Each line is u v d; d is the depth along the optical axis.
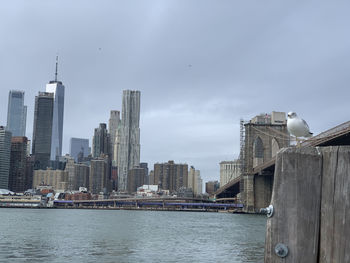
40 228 61.94
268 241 4.02
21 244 37.16
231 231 59.16
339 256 3.71
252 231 59.31
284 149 4.08
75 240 41.91
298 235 3.91
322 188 3.92
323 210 3.88
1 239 42.16
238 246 37.00
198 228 67.12
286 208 3.98
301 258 3.87
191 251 32.72
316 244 3.88
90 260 26.92
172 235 50.50
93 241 40.94
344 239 3.69
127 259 27.56
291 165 4.02
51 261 26.33
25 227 64.00
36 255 29.23
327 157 3.91
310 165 3.97
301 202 3.94
